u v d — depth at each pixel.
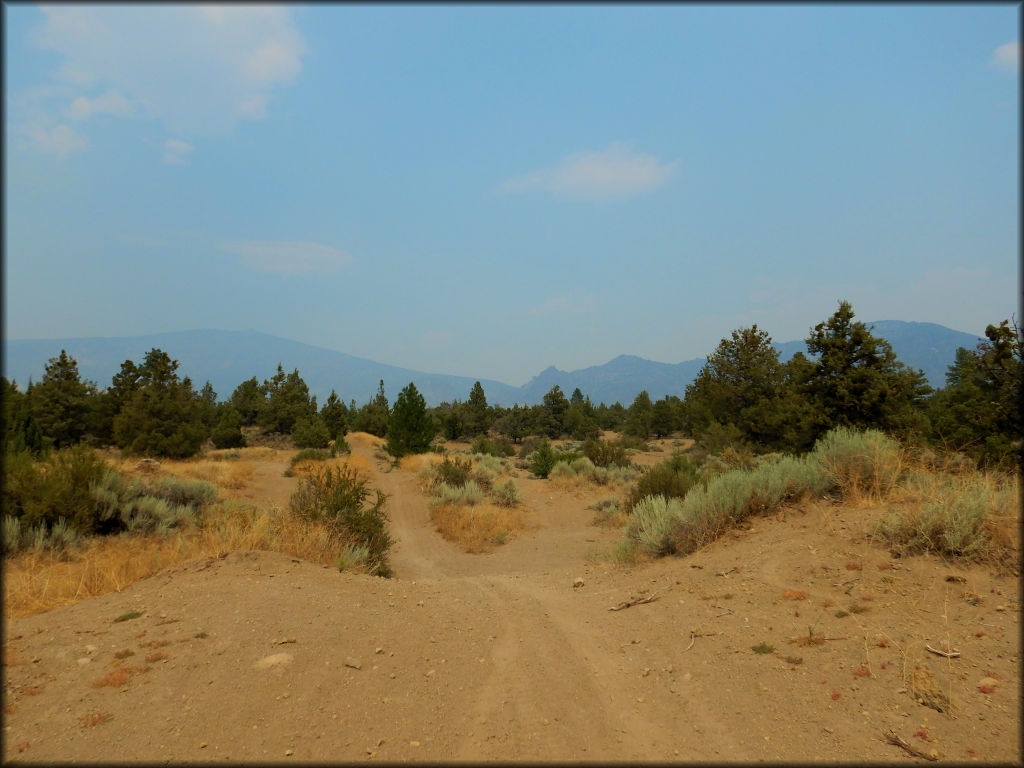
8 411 20.33
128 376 43.09
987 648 3.99
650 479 15.80
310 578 7.28
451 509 18.83
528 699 3.99
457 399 86.31
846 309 23.58
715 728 3.51
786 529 7.60
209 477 22.05
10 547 8.71
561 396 87.31
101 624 5.38
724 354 40.28
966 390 13.51
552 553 13.84
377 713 3.76
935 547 5.61
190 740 3.40
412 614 6.11
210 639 4.93
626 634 5.42
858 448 8.34
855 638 4.46
